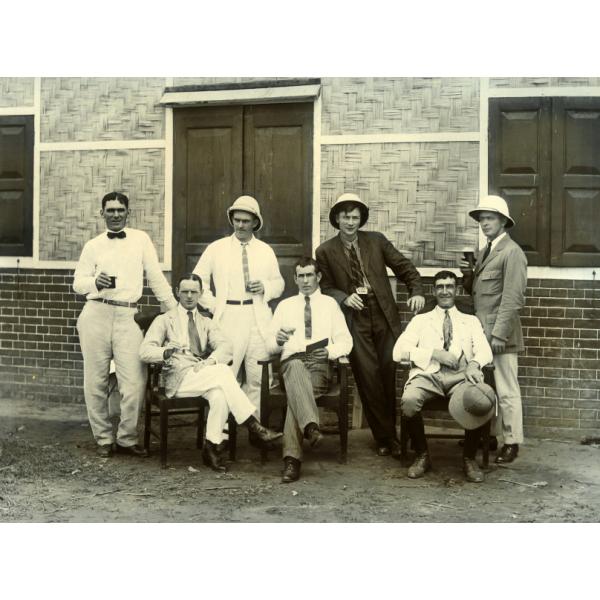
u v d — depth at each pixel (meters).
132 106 5.62
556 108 4.93
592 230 4.92
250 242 4.73
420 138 5.14
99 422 4.45
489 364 4.17
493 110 5.02
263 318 4.64
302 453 4.32
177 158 5.55
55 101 5.76
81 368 5.85
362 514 3.59
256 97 5.30
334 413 5.50
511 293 4.20
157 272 4.54
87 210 5.75
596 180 4.91
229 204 5.48
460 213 5.10
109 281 4.19
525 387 5.03
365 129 5.23
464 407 3.91
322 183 5.31
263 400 4.18
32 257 5.89
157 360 4.19
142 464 4.32
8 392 5.97
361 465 4.32
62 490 3.89
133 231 4.50
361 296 4.53
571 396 4.96
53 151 5.79
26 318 5.93
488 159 5.04
